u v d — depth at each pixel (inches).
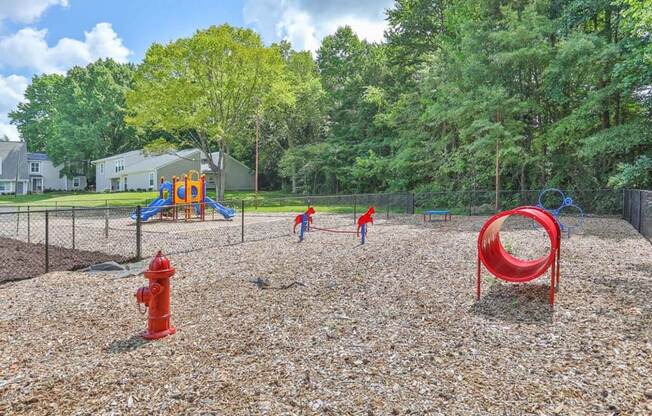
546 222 175.3
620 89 572.1
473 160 776.9
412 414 92.9
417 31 1063.6
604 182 659.4
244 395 101.9
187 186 676.1
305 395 101.7
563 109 708.7
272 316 164.9
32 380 110.1
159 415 93.1
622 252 301.1
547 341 136.3
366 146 1179.9
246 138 1451.8
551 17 691.4
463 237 399.5
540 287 202.5
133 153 1808.6
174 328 148.6
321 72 1644.9
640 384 106.1
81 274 250.2
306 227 462.3
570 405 96.5
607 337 138.5
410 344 135.0
